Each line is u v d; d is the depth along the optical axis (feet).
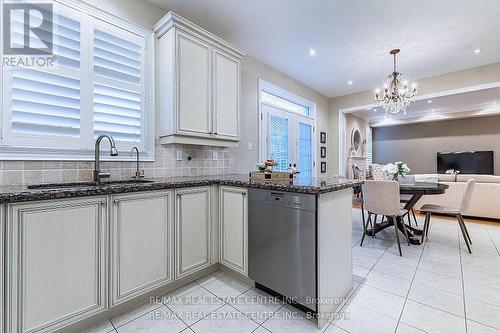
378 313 5.29
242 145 11.33
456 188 13.92
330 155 18.66
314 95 16.88
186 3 7.82
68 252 4.45
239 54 9.18
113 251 5.04
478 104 20.83
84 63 6.31
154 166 7.78
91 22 6.46
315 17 8.63
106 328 4.86
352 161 21.95
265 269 5.91
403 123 27.84
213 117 8.26
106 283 4.95
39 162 5.64
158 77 7.78
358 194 16.31
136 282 5.42
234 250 6.74
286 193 5.40
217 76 8.41
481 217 13.47
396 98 11.88
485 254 8.64
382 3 7.86
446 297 5.88
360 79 14.84
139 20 7.45
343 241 5.87
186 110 7.48
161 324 4.99
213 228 7.14
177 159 8.44
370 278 6.90
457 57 11.73
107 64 6.77
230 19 8.74
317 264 4.87
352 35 9.82
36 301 4.11
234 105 9.04
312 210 4.92
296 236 5.21
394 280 6.77
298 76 14.33
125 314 5.32
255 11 8.29
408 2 7.80
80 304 4.61
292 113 15.17
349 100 17.81
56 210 4.32
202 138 8.11
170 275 6.07
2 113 5.18
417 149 28.02
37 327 4.12
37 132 5.63
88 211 4.70
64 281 4.42
